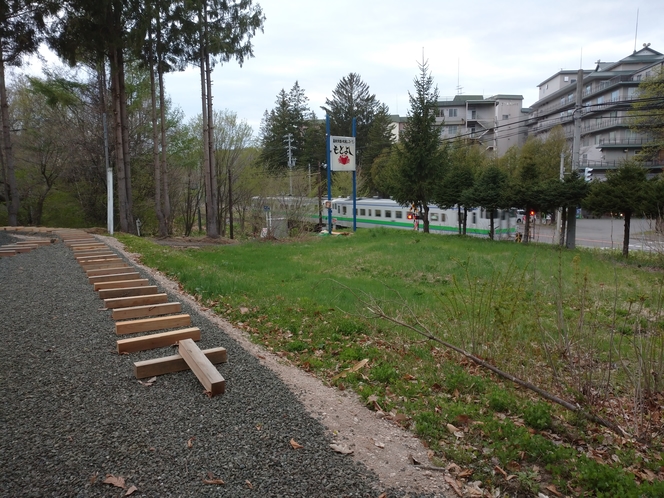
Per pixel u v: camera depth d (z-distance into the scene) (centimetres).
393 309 805
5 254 1173
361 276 1271
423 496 304
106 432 357
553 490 313
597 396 459
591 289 984
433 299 921
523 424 416
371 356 580
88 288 818
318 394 462
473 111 6175
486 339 588
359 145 5462
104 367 484
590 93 5191
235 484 302
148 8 1972
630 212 1594
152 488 295
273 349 609
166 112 3100
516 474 331
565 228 1972
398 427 405
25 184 2867
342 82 5434
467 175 2494
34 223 3066
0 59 1984
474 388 491
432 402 452
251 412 400
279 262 1544
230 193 3036
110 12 2003
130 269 973
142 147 2975
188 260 1364
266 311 788
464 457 351
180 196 3666
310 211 3005
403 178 2628
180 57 2334
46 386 434
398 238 2214
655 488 303
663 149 3622
